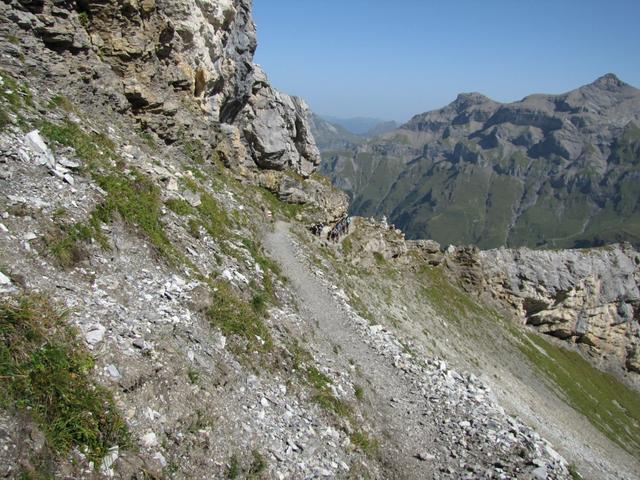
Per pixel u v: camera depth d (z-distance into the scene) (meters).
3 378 11.32
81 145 23.31
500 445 26.27
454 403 30.83
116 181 23.00
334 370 26.20
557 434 56.12
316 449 18.56
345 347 31.45
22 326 12.71
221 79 49.09
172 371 15.48
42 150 20.08
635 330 126.06
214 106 48.50
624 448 79.25
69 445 11.51
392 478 20.89
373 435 22.97
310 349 26.56
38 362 12.19
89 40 31.69
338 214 64.56
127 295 17.58
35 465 10.60
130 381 14.02
